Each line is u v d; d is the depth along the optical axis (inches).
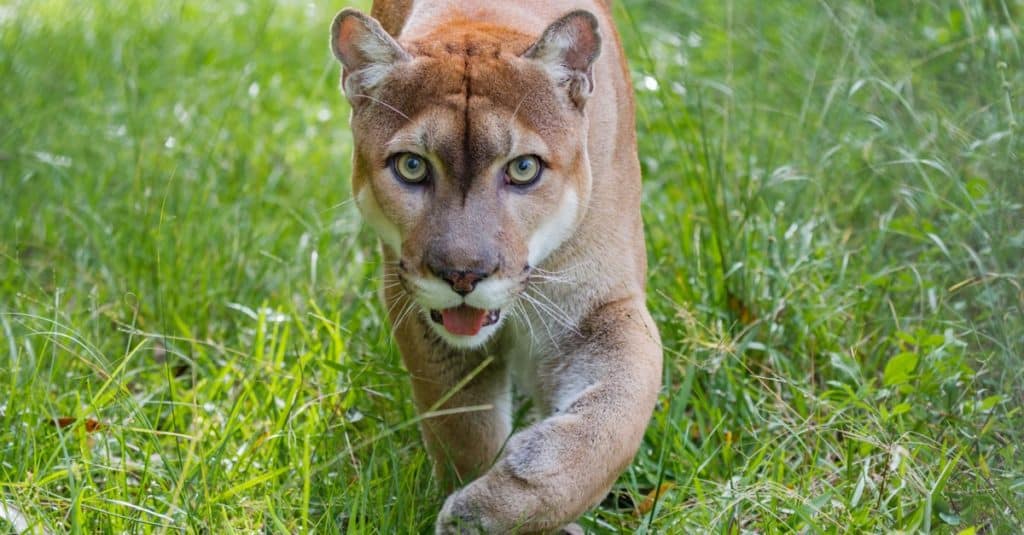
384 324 328.2
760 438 289.6
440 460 283.3
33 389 294.0
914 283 330.3
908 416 291.9
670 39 506.9
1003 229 315.3
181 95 482.6
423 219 254.7
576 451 244.2
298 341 334.0
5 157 424.2
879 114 396.5
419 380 281.4
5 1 558.6
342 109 498.3
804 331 324.5
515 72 258.5
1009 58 384.8
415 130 253.8
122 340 349.7
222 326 360.5
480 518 238.5
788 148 398.3
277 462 284.0
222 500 257.4
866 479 258.5
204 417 299.0
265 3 580.1
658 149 405.7
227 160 438.9
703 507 258.4
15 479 265.7
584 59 263.0
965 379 298.0
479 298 251.3
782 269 340.5
